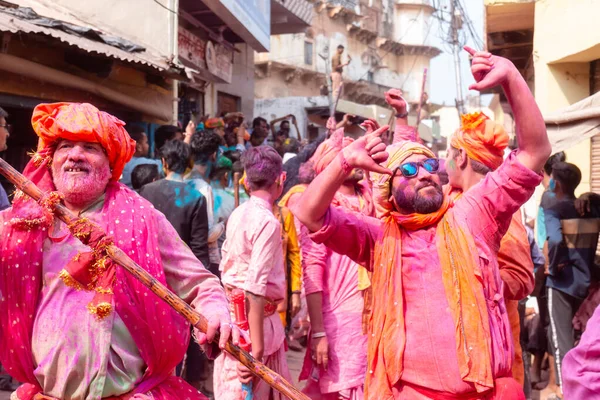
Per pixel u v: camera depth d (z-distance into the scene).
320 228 3.07
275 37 36.34
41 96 7.38
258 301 3.90
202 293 2.88
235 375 4.02
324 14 40.12
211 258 5.93
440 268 2.95
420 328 2.93
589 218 5.81
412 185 2.98
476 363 2.83
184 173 5.55
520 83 2.93
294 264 5.95
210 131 5.85
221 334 2.73
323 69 39.78
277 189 4.23
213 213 5.89
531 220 7.26
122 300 2.73
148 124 10.09
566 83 10.39
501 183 3.00
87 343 2.69
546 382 6.71
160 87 10.05
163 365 2.82
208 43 14.35
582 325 5.92
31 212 2.73
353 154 2.90
